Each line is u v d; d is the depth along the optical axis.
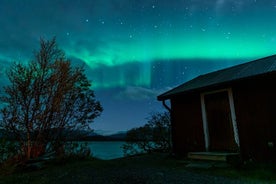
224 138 7.33
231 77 7.09
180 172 5.61
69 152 9.30
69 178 5.27
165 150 11.55
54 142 9.44
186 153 8.35
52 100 9.32
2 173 6.20
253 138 6.46
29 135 8.80
